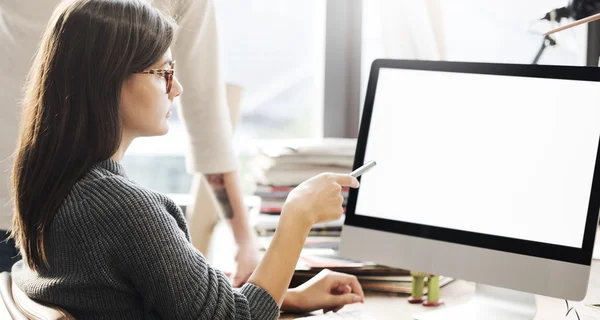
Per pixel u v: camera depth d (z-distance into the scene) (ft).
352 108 7.01
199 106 5.05
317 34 7.08
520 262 3.79
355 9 6.88
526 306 3.93
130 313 2.93
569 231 3.68
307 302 4.21
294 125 7.30
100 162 3.00
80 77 2.94
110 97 2.98
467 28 6.81
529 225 3.79
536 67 3.88
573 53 6.30
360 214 4.32
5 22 4.99
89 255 2.80
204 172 5.13
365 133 4.36
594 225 3.61
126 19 3.03
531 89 3.89
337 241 5.42
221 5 7.04
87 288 2.85
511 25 6.72
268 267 3.36
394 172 4.23
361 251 4.29
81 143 2.94
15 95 4.97
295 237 3.46
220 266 5.84
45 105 2.97
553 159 3.77
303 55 7.20
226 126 5.17
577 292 3.63
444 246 4.02
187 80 5.02
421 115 4.20
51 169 2.92
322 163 5.58
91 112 2.95
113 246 2.78
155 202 2.91
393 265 4.18
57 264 2.88
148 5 3.22
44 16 4.92
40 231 2.90
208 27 5.00
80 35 2.96
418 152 4.17
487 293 4.09
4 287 3.15
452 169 4.05
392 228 4.19
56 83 2.96
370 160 4.32
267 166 5.65
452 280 4.95
